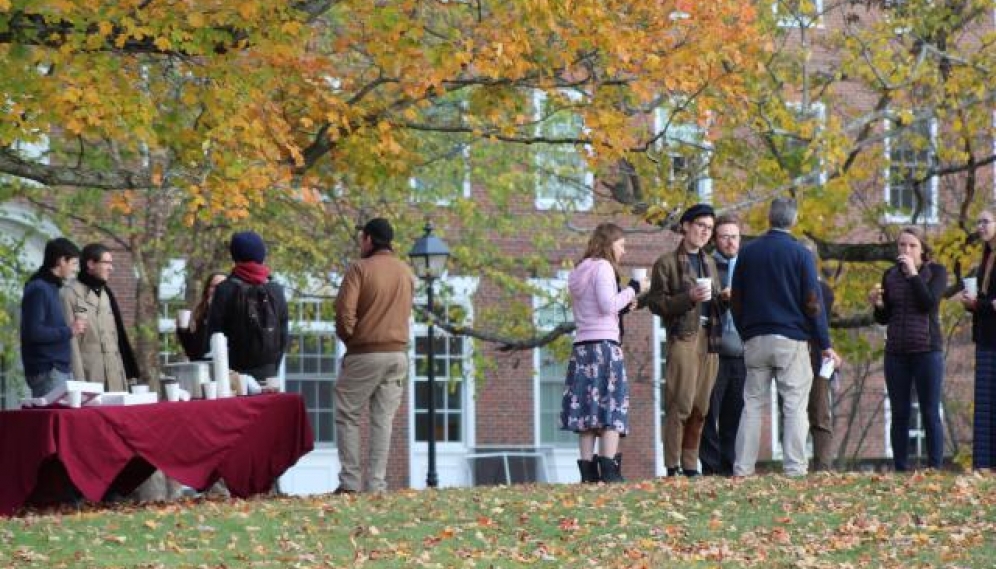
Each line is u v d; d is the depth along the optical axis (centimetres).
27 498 2783
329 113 3362
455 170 5503
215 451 2916
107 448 2750
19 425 2716
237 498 2952
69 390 2759
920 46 5006
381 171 3625
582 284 3002
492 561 2267
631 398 6956
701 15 3653
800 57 4644
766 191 4753
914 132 5122
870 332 6328
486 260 5709
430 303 5106
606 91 3650
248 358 3136
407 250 5456
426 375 6712
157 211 5025
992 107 4897
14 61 2972
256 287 3142
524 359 6850
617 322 3028
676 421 3150
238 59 3247
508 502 2716
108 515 2612
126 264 6303
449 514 2622
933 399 3150
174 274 5344
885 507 2661
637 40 3531
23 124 2988
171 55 3203
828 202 4519
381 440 3022
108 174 3262
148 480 3134
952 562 2283
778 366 2995
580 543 2416
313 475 6525
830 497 2738
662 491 2800
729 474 3297
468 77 3647
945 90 4859
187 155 3225
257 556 2289
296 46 3209
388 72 3362
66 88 2972
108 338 3178
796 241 3016
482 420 6788
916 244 3156
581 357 3000
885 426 7119
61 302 3105
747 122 4528
